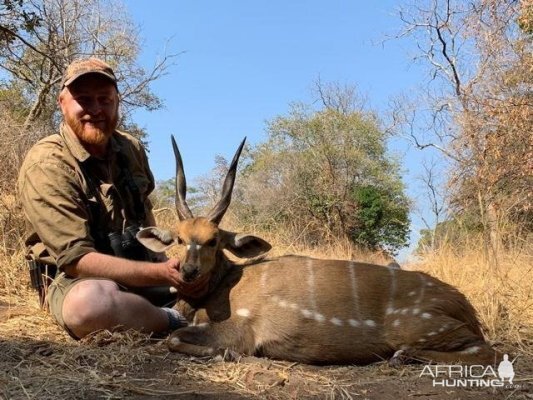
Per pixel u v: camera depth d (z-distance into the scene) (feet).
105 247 5.44
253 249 5.27
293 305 4.77
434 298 4.72
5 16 11.99
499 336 5.41
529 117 14.24
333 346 4.70
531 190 12.12
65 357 4.55
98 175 5.44
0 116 12.28
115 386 4.06
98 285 4.93
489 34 15.92
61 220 5.01
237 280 5.06
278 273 5.00
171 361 4.60
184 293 4.99
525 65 15.40
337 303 4.75
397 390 4.18
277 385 4.21
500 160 12.98
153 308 5.13
